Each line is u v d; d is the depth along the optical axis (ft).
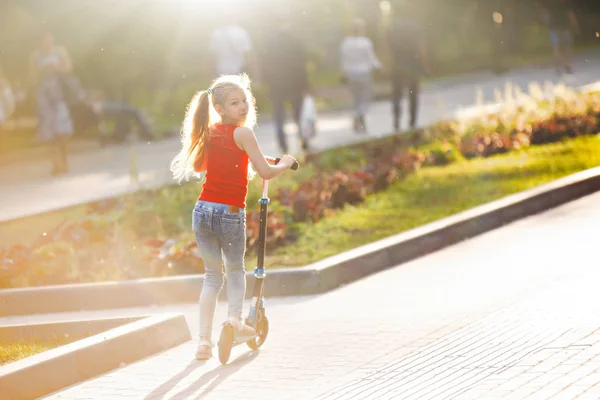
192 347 30.48
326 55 161.79
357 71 88.22
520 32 153.99
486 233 43.93
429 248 41.81
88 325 32.89
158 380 27.07
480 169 61.46
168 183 61.67
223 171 28.07
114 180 72.59
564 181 49.98
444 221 43.55
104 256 42.88
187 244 41.83
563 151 65.51
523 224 44.80
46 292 39.17
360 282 37.86
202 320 28.94
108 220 47.26
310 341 29.78
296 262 41.29
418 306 32.71
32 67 80.84
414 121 84.94
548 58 147.23
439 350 26.84
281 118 78.33
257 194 54.80
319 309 34.17
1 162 89.51
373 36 150.20
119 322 32.42
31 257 42.91
